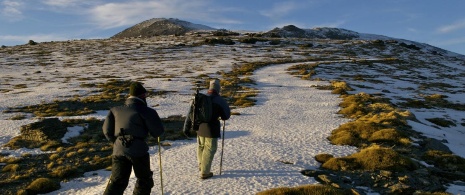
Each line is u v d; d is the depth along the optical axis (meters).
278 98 41.16
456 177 12.04
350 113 28.86
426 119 29.91
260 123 25.34
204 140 11.09
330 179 11.13
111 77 66.50
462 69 107.38
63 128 26.92
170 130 25.61
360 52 125.88
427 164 13.80
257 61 92.94
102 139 25.02
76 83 58.94
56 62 96.81
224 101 10.65
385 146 16.69
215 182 10.88
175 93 46.97
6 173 18.44
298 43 144.00
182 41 149.38
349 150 15.88
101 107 39.75
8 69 84.00
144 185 7.41
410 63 103.62
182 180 11.36
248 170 12.20
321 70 74.62
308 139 18.77
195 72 71.94
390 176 11.38
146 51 119.00
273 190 9.55
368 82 60.75
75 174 17.69
